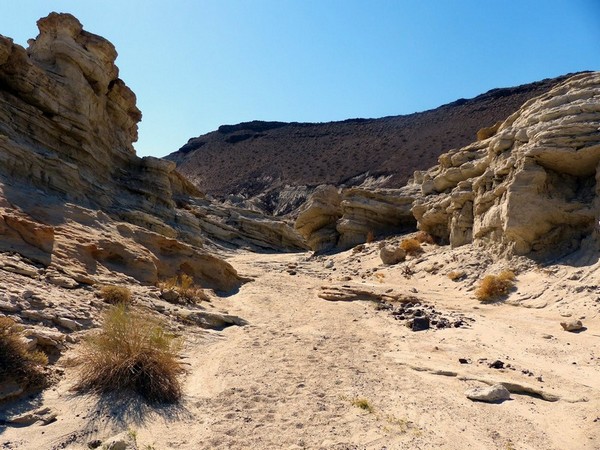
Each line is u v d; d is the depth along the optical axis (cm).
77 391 589
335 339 1023
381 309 1407
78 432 494
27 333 647
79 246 1171
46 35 2445
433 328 1148
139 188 2988
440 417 590
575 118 1689
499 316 1272
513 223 1672
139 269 1302
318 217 3484
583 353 899
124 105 3017
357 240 3172
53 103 2248
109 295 996
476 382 733
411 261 2205
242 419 565
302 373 759
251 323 1167
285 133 13050
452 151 2669
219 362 803
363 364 830
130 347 649
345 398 648
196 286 1491
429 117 10944
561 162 1683
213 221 4278
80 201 2009
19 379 557
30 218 1166
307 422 563
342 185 8925
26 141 2075
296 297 1636
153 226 2589
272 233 4625
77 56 2408
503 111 9194
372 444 508
